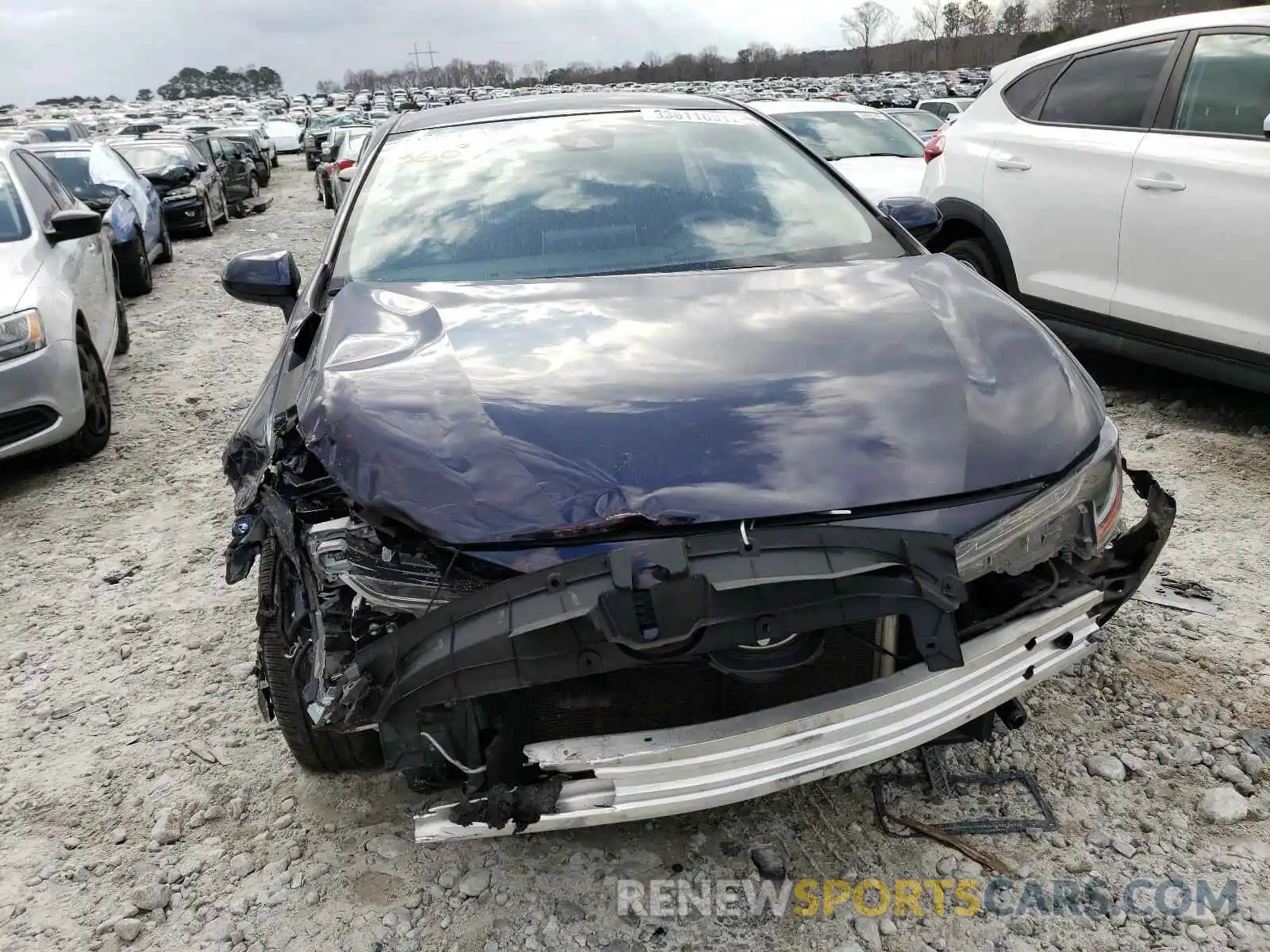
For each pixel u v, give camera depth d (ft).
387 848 7.59
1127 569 7.20
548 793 6.01
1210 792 7.50
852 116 28.71
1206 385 16.89
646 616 5.64
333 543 6.34
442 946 6.72
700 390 6.89
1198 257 13.80
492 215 10.08
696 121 11.79
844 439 6.49
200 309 29.04
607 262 9.48
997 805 7.59
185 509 14.62
